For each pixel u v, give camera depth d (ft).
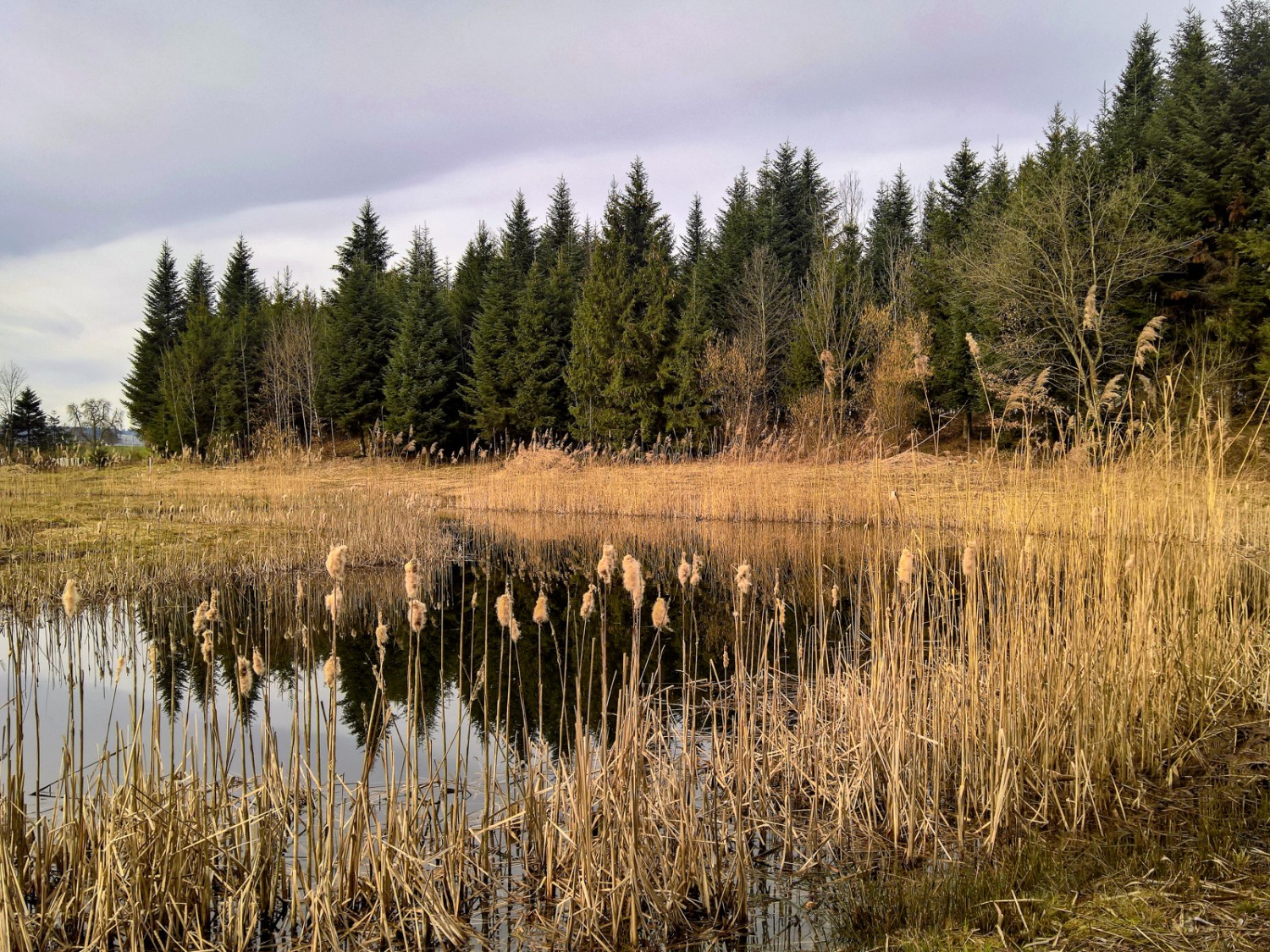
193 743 14.57
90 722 23.17
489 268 145.38
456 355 140.97
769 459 82.33
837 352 105.29
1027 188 86.43
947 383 100.12
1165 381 23.90
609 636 34.96
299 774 16.29
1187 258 76.38
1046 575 19.97
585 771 13.33
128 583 40.09
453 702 26.32
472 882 14.53
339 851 13.67
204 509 61.67
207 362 149.38
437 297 144.25
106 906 12.19
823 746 17.89
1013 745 17.20
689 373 113.70
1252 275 72.49
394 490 79.61
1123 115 100.07
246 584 42.98
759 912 13.55
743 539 59.72
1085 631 19.25
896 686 17.40
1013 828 15.87
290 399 131.95
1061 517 21.80
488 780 14.94
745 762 17.19
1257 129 79.15
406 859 13.58
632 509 75.00
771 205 145.59
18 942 11.71
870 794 16.67
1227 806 15.49
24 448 105.60
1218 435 22.71
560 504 77.97
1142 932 11.10
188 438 143.64
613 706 25.08
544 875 14.64
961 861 14.57
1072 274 71.10
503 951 12.60
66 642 31.65
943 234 116.88
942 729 17.88
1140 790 16.49
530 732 22.66
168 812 13.38
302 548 50.60
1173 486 22.52
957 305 96.17
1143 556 20.88
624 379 119.34
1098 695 18.01
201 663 30.63
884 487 62.54
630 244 140.56
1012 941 11.29
